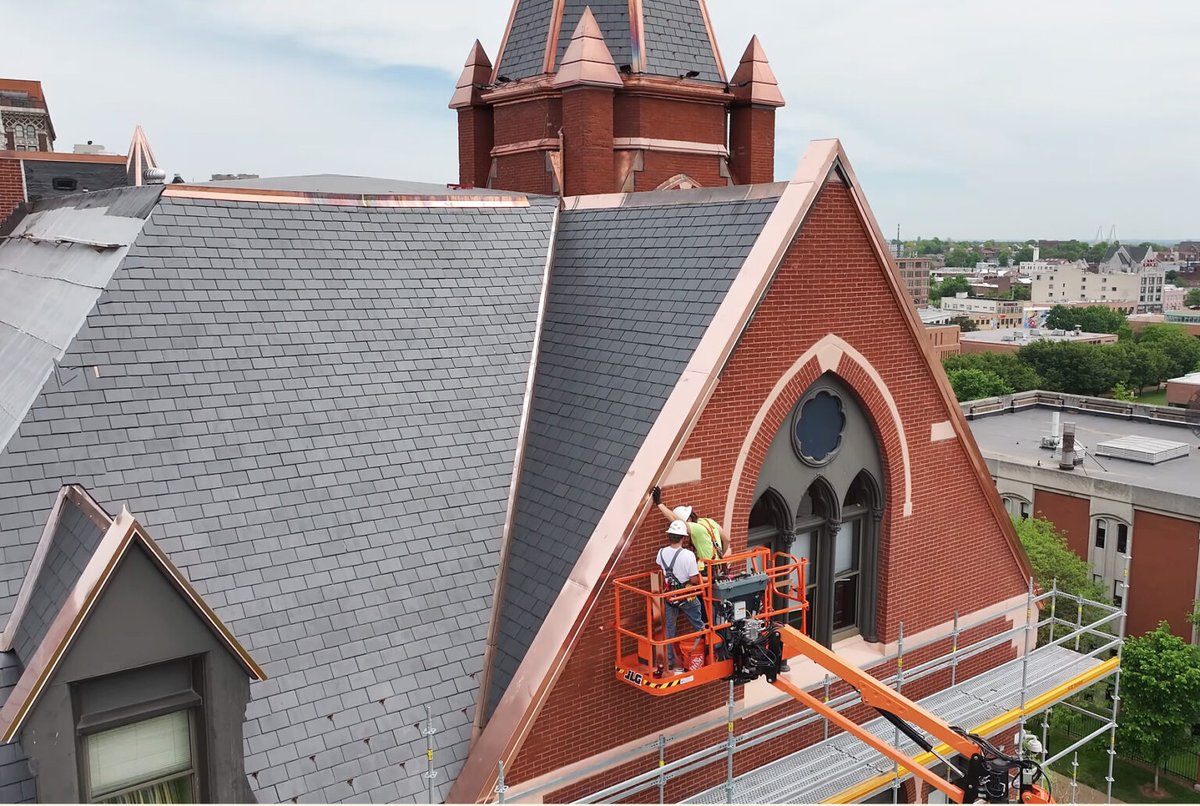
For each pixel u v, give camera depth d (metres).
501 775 12.21
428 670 13.02
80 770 9.62
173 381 13.79
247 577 12.55
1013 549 21.05
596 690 13.58
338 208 17.59
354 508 13.95
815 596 17.94
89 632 9.41
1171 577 51.75
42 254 20.08
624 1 24.19
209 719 10.23
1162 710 40.31
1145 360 141.62
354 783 11.70
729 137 26.67
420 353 16.41
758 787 15.64
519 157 25.28
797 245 15.68
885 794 18.84
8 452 12.12
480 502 15.11
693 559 13.23
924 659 19.34
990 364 129.62
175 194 15.86
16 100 90.31
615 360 16.14
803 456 16.84
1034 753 20.56
